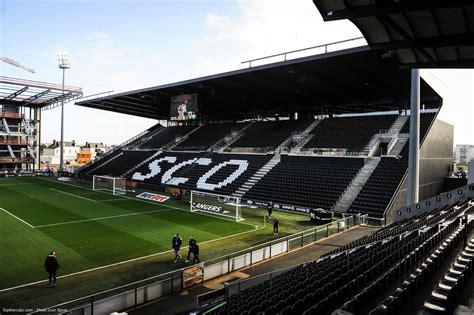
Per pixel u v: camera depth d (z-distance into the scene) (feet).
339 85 118.52
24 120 224.94
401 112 143.54
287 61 96.84
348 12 35.24
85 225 77.77
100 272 50.16
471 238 45.37
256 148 150.20
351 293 31.63
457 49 42.37
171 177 155.12
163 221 84.07
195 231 75.10
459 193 71.97
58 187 146.10
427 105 137.08
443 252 37.27
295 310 26.94
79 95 195.21
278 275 45.32
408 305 26.73
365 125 134.51
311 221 88.17
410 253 38.22
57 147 371.56
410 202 77.51
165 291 42.34
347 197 99.30
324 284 33.35
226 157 154.10
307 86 122.83
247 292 36.91
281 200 108.17
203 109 185.47
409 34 39.83
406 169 100.63
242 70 108.58
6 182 161.07
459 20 36.17
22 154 224.74
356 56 87.40
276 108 171.53
